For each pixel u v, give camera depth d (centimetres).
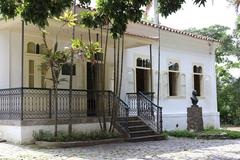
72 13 1389
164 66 2127
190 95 2288
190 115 1919
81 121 1509
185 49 2280
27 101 1445
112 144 1420
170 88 2195
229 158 1120
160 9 1099
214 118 2455
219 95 3159
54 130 1419
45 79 1603
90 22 1187
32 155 1105
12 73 1531
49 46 1639
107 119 1595
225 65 3350
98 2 1068
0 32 1541
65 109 1552
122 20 1002
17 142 1348
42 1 830
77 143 1329
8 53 1525
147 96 1866
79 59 1434
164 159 1080
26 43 1571
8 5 873
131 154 1160
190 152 1243
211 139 1719
